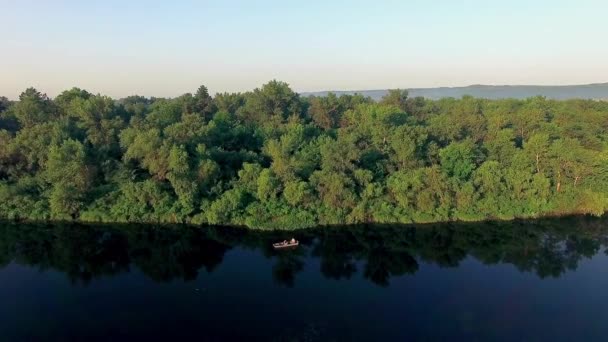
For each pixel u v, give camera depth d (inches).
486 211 3912.4
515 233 3705.7
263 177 3767.2
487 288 2797.7
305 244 3531.0
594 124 5231.3
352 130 4658.0
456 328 2324.1
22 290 2768.2
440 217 3868.1
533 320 2409.0
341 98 6368.1
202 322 2384.4
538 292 2743.6
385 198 3929.6
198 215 3806.6
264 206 3828.7
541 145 4094.5
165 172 3902.6
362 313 2479.1
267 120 5600.4
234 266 3144.7
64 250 3408.0
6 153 4101.9
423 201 3833.7
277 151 4072.3
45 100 5398.6
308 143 4424.2
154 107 5999.0
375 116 4972.9
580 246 3479.3
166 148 3850.9
